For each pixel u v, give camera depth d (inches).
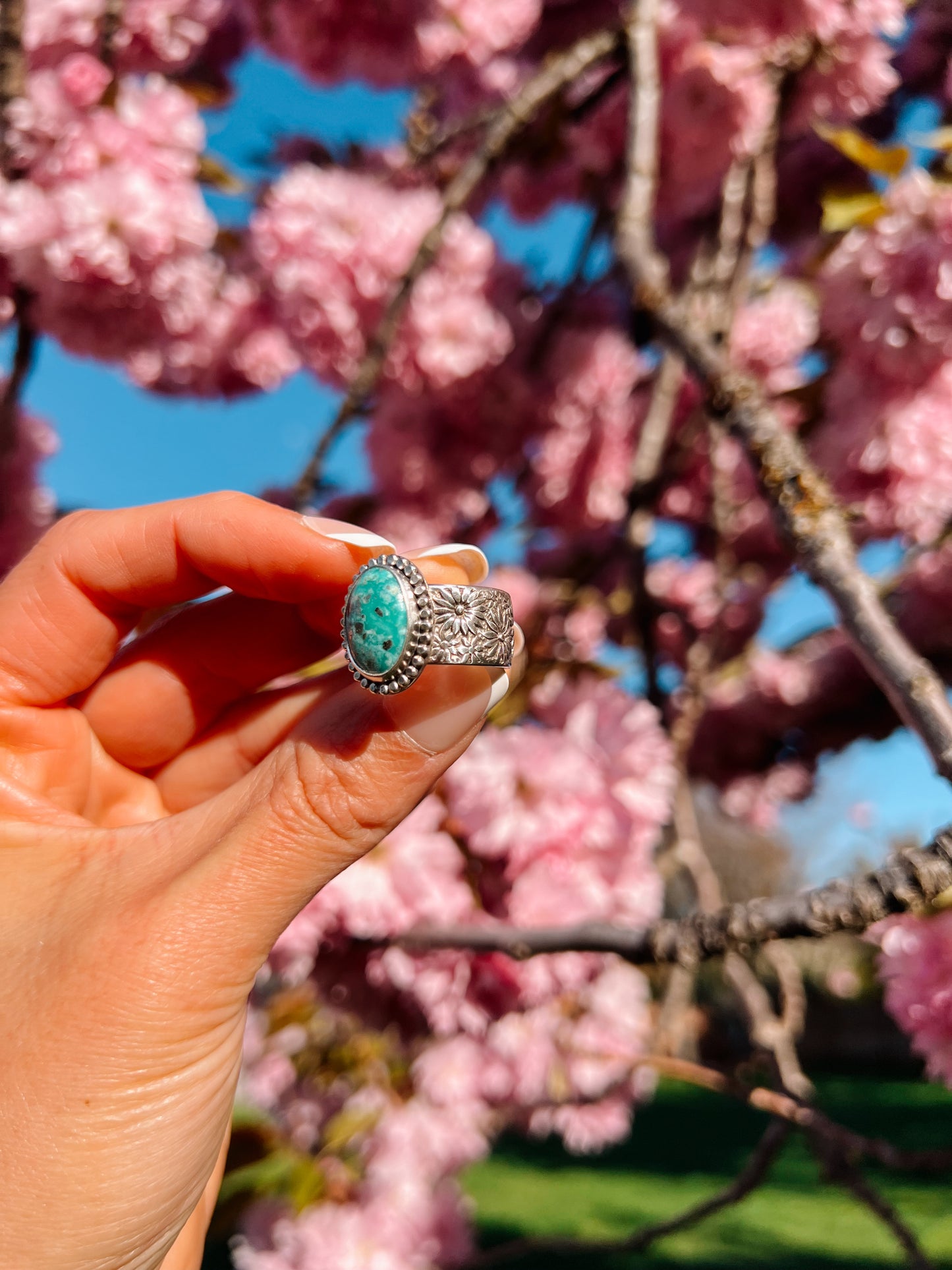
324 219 13.8
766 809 23.0
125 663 7.1
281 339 15.1
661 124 12.9
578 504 16.4
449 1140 13.4
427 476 16.3
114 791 7.2
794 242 18.2
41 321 11.8
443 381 14.7
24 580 6.6
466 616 4.9
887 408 9.9
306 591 6.3
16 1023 4.9
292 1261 13.1
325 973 10.4
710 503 18.6
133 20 12.6
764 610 21.3
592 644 18.0
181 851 5.2
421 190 16.1
